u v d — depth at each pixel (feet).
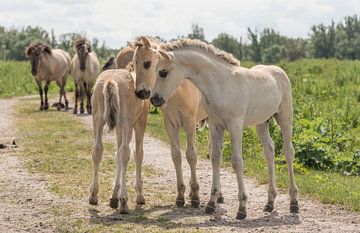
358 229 27.32
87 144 51.96
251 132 49.29
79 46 76.95
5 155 47.09
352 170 41.24
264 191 35.68
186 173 40.96
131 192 34.76
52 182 37.22
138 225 27.45
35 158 45.50
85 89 77.71
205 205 32.01
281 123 31.37
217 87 28.22
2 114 76.84
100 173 40.11
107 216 29.25
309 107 63.16
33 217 29.35
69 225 27.61
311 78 96.63
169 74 28.07
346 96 76.89
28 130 61.26
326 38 262.47
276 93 30.19
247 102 28.68
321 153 43.16
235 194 34.91
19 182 37.35
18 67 139.64
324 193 33.68
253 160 43.50
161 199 33.19
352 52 257.14
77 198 33.06
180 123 31.07
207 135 53.36
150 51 29.58
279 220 28.94
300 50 267.18
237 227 27.25
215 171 29.50
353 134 51.44
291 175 30.86
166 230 26.55
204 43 28.68
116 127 28.45
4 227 27.63
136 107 29.63
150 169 41.88
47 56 81.25
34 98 100.83
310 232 26.68
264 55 262.06
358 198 32.60
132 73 31.40
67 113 77.61
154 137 56.44
